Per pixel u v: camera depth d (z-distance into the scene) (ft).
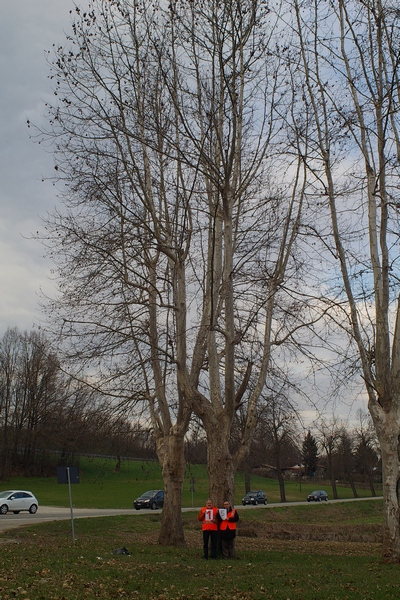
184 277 62.49
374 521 154.71
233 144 51.26
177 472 68.33
